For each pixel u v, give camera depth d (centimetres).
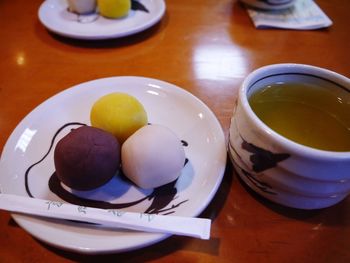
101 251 13
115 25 31
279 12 35
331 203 16
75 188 16
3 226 16
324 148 15
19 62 27
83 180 16
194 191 17
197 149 19
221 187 18
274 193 16
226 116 23
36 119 20
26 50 29
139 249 15
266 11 35
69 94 22
